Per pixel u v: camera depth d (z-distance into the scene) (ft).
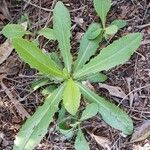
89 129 1.35
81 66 1.36
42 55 1.27
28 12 1.59
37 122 1.25
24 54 1.23
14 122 1.40
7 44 1.51
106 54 1.30
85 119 1.30
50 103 1.28
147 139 1.32
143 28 1.48
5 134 1.38
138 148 1.31
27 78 1.46
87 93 1.31
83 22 1.53
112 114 1.28
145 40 1.45
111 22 1.51
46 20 1.56
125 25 1.49
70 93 1.25
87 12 1.55
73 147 1.33
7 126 1.40
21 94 1.44
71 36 1.51
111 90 1.40
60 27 1.36
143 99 1.38
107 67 1.29
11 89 1.45
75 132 1.33
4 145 1.37
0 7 1.60
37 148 1.34
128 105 1.37
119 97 1.39
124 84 1.41
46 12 1.57
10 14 1.60
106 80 1.41
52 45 1.51
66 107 1.23
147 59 1.43
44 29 1.45
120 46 1.29
